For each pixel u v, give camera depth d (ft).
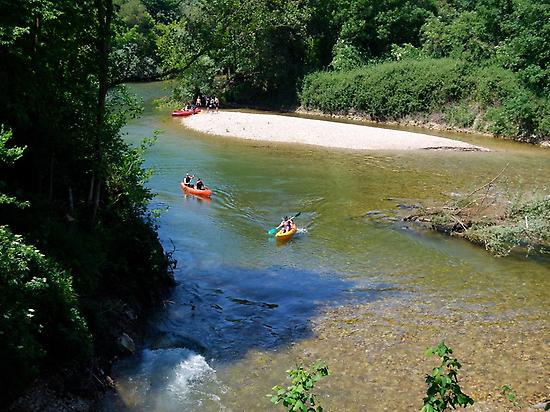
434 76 138.92
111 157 44.42
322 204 72.08
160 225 62.95
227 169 90.38
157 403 30.48
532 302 44.45
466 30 147.54
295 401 17.03
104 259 37.27
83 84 38.75
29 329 25.54
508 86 126.00
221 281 48.44
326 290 46.73
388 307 43.34
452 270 51.29
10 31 30.25
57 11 33.40
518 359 35.47
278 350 36.70
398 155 102.22
